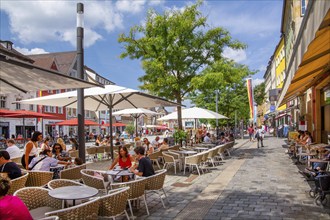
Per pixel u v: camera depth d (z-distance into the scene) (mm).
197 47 16609
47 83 6383
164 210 6863
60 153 11781
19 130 43969
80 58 9898
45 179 7559
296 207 6891
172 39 15859
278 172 11727
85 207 4461
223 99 34562
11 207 3932
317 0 3457
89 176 6891
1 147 26266
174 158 12258
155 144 16969
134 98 12914
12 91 7508
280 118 54438
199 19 16375
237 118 42156
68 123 24547
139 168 7328
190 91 17438
